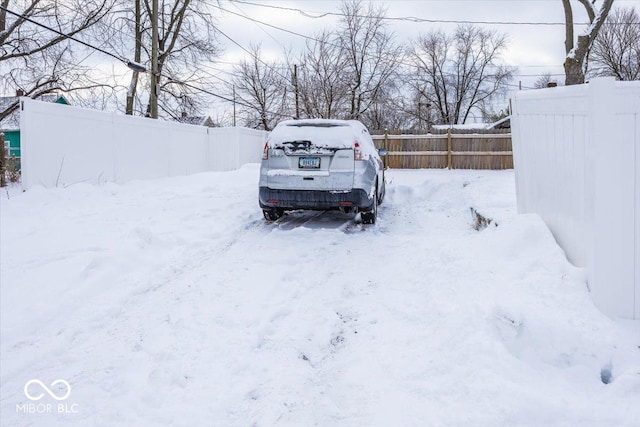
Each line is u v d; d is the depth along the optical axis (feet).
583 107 12.17
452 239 18.72
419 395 9.33
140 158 43.42
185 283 16.56
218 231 23.39
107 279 17.15
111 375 10.98
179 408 9.64
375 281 16.33
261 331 12.98
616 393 8.80
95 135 37.35
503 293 12.17
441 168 63.98
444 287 14.02
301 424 8.93
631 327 10.68
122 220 25.29
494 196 26.99
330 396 9.78
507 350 10.27
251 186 36.94
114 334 13.08
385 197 35.14
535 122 16.42
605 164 11.06
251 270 17.70
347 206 23.21
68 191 31.37
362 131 26.73
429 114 145.89
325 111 89.51
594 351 9.98
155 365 11.35
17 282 16.79
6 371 11.28
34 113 31.50
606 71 123.95
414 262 17.16
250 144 62.54
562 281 12.00
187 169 52.95
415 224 25.58
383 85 111.04
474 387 9.16
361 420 8.83
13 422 9.29
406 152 64.75
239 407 9.64
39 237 21.80
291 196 23.25
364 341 12.03
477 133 65.16
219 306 14.61
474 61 150.41
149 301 15.23
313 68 91.61
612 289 11.09
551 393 8.88
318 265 18.21
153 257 19.75
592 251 11.35
